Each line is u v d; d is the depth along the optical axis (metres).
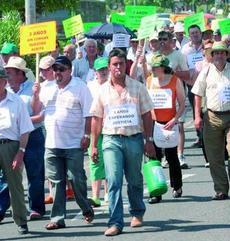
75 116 11.71
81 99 11.73
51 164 11.80
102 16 44.50
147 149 11.57
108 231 11.23
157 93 13.50
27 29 13.02
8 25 23.62
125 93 11.33
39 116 12.36
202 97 14.02
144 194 14.32
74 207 13.51
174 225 11.73
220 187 13.49
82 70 17.50
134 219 11.70
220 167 13.48
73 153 11.69
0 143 11.33
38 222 12.43
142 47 16.20
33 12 21.33
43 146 12.68
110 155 11.20
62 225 11.88
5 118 11.28
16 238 11.41
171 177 13.79
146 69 15.45
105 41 26.75
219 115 13.38
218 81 13.36
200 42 19.27
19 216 11.60
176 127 13.52
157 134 13.47
